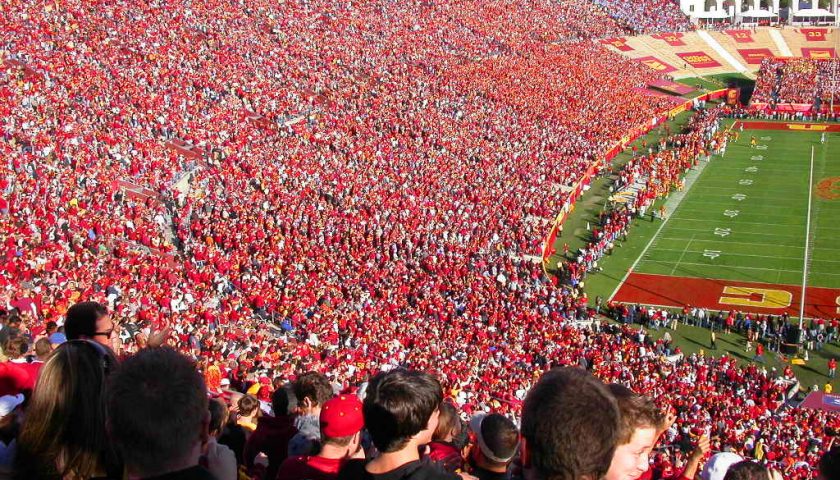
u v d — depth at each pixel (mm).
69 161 46938
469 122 77375
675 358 44219
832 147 85562
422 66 88688
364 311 39125
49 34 64875
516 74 94250
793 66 112062
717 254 59594
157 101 59875
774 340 46281
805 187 73562
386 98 77000
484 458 6855
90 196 43094
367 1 98250
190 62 69562
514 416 23875
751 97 104312
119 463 5527
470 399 26312
